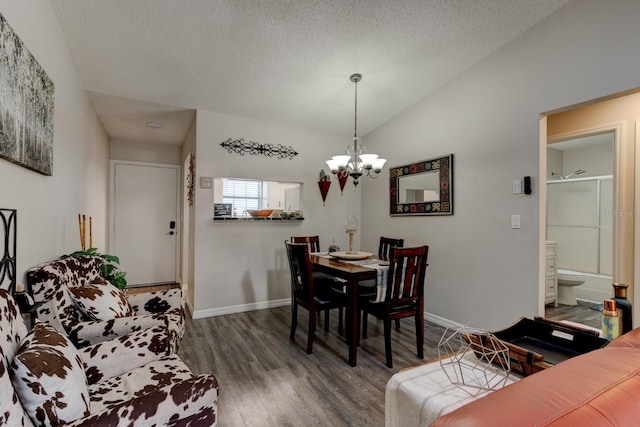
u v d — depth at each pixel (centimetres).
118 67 272
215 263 358
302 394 201
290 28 244
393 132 395
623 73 205
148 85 300
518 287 263
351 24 244
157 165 504
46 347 102
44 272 165
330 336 296
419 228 359
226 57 271
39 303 149
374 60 288
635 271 269
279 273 397
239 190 598
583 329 124
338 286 306
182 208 500
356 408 187
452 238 320
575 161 495
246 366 237
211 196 355
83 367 125
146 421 96
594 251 437
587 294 434
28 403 89
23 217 163
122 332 164
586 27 223
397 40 265
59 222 224
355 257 293
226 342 281
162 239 506
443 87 331
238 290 371
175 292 229
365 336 297
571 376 60
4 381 79
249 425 171
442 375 105
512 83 269
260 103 347
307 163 416
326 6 226
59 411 93
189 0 213
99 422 91
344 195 443
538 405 52
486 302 288
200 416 106
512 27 256
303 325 327
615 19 209
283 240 400
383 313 238
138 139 479
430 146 345
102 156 406
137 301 219
